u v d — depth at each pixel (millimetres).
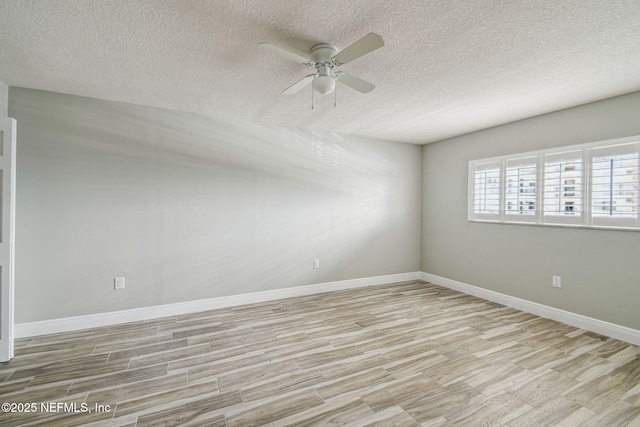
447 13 1634
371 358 2393
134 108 3102
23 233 2709
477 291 4055
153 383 2039
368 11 1619
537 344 2639
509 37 1858
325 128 4020
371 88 2092
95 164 2959
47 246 2791
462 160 4305
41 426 1639
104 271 2998
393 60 2152
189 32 1824
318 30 1803
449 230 4500
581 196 2992
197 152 3398
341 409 1800
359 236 4484
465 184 4258
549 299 3262
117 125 3035
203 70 2334
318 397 1910
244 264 3682
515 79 2453
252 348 2543
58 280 2832
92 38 1888
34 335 2742
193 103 3076
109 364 2271
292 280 3998
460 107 3131
